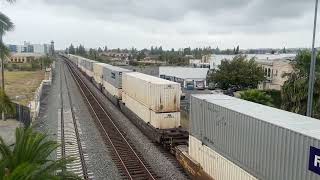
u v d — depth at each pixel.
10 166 11.86
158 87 25.22
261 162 12.73
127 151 24.00
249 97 28.14
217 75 49.06
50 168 11.89
